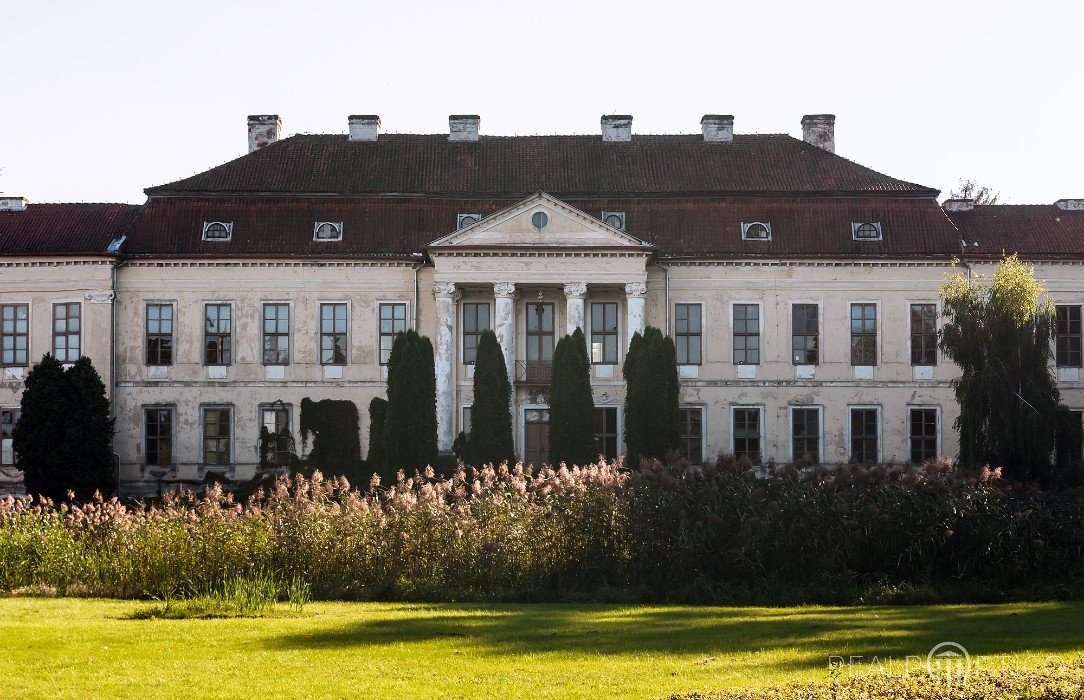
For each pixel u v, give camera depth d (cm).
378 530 2983
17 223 6256
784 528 2973
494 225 5925
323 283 6125
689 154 6588
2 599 2741
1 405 6072
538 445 6109
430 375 5066
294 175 6366
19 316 6109
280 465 6078
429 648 1969
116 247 6062
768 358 6134
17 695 1628
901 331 6141
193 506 3156
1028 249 6162
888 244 6141
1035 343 4747
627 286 5931
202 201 6253
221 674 1750
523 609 2573
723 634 2117
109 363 6031
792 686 1545
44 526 3080
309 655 1903
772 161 6525
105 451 5416
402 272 6141
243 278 6119
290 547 2950
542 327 6188
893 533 2989
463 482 3164
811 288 6141
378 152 6569
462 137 6719
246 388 6106
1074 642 1997
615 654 1909
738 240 6144
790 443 6134
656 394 5191
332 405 6072
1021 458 4625
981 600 2817
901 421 6134
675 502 2981
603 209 6212
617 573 2973
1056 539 3112
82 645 1994
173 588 2862
